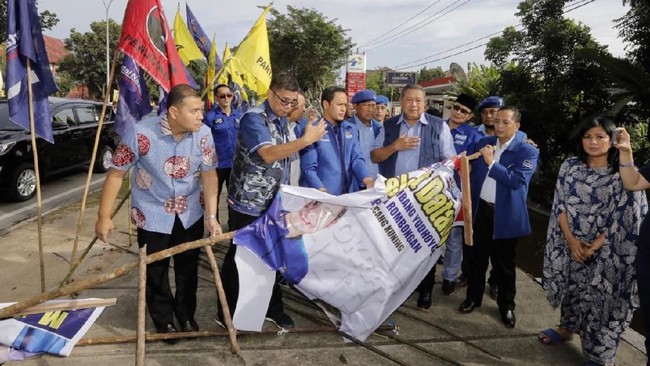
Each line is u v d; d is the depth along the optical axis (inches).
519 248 327.0
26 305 92.7
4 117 279.6
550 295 126.3
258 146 109.5
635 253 109.0
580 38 448.8
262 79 180.9
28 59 129.9
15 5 129.1
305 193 108.0
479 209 141.7
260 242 107.3
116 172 108.5
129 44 131.6
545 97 468.1
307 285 114.2
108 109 383.6
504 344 129.7
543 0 484.4
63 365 107.7
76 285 91.1
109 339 116.5
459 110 161.5
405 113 139.9
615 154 112.6
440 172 121.3
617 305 112.0
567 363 121.6
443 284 163.0
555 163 473.1
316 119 119.5
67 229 217.5
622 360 127.3
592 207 115.6
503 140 138.3
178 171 110.3
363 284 116.4
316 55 1134.4
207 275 166.1
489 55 576.7
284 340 124.9
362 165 138.3
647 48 395.9
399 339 127.7
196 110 104.4
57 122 311.6
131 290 150.2
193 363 112.0
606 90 398.9
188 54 211.6
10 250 187.3
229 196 120.3
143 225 112.4
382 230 116.1
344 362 116.0
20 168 265.0
